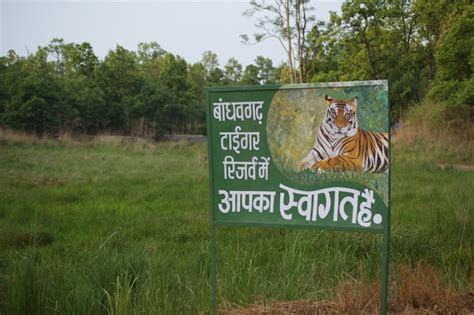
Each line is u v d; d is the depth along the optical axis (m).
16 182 15.62
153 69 52.03
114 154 24.02
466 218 9.10
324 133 4.23
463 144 26.12
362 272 5.72
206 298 5.27
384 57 41.19
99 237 9.66
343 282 5.41
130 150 25.73
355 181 4.16
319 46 37.69
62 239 9.76
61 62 46.22
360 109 4.13
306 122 4.27
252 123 4.41
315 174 4.27
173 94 38.28
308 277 5.80
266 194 4.40
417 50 42.53
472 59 25.75
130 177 17.38
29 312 5.20
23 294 5.25
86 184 15.93
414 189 14.35
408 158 22.89
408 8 41.28
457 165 22.25
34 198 13.39
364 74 41.66
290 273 5.98
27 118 29.41
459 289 5.33
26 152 22.92
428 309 4.66
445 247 7.54
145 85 36.59
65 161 21.03
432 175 17.81
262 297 5.11
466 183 15.12
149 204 13.13
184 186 15.70
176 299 5.08
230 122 4.46
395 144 27.47
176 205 12.91
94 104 33.72
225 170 4.50
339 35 38.97
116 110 35.03
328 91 4.21
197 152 25.09
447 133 28.14
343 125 4.18
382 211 4.10
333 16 38.66
